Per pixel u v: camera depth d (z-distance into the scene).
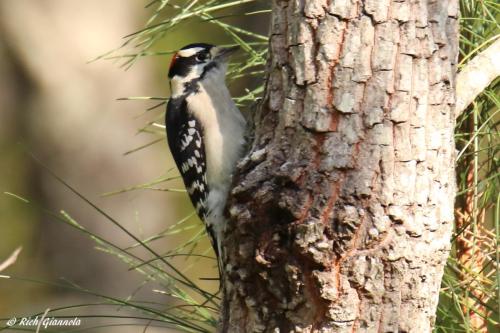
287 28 7.16
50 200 20.09
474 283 7.57
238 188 7.19
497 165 7.62
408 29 6.78
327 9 6.88
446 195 6.96
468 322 7.07
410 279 6.82
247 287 7.22
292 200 6.89
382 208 6.73
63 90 20.11
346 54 6.82
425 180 6.82
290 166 6.97
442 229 6.94
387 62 6.77
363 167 6.75
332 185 6.80
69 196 20.19
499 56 7.34
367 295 6.79
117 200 20.34
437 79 6.87
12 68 20.02
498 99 7.70
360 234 6.75
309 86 6.96
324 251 6.75
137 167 20.47
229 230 7.34
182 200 20.58
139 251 20.25
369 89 6.79
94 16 20.27
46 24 19.97
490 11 7.97
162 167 20.73
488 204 7.79
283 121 7.15
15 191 19.77
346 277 6.77
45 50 19.98
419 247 6.80
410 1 6.79
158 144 20.88
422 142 6.80
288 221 6.95
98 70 20.23
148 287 19.72
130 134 20.47
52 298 18.94
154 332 16.72
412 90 6.78
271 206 7.05
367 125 6.77
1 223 19.08
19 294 18.31
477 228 7.57
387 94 6.76
